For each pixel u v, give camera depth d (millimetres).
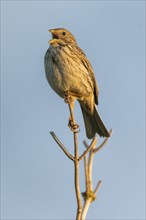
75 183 7344
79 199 7199
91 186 8062
